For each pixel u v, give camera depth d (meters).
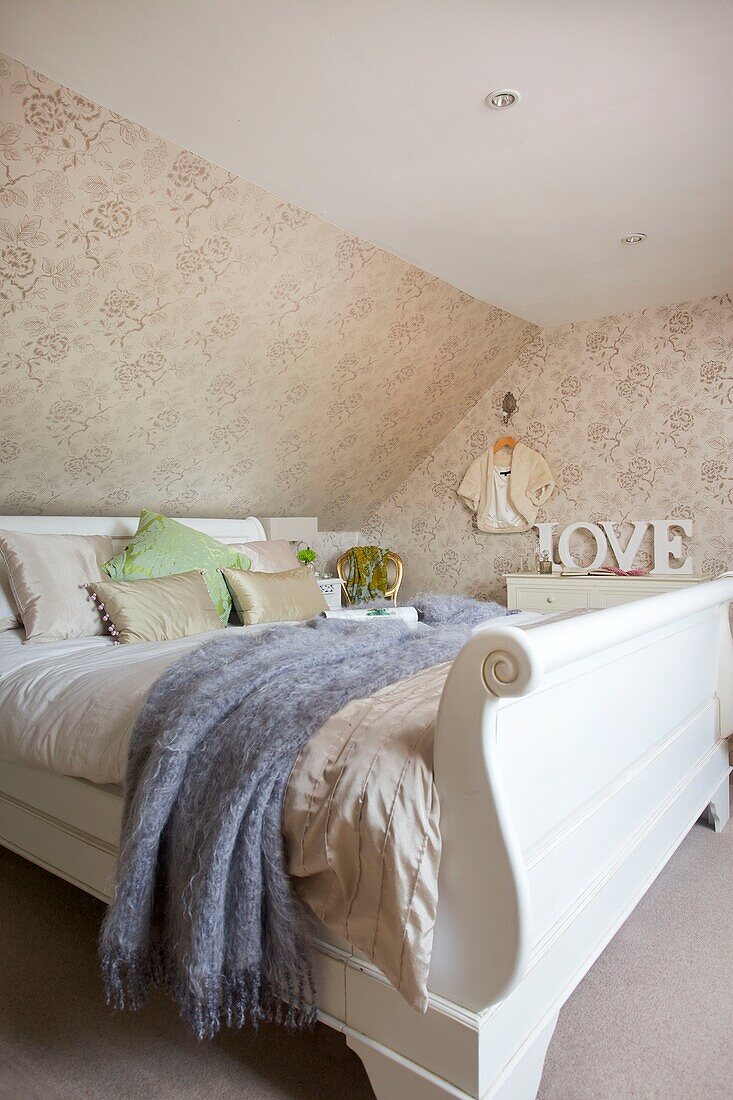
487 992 1.11
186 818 1.36
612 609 1.46
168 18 1.71
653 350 4.10
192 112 2.10
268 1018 1.32
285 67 1.90
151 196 2.38
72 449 3.07
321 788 1.24
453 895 1.15
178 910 1.32
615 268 3.43
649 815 1.89
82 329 2.64
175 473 3.61
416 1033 1.18
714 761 2.43
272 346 3.26
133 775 1.51
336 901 1.23
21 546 2.59
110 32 1.76
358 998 1.24
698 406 3.97
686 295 3.87
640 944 1.81
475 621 2.70
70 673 2.00
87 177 2.22
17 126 2.00
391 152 2.34
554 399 4.46
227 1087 1.37
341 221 2.85
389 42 1.80
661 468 4.11
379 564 4.97
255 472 3.99
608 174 2.50
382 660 1.71
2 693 2.03
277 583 3.12
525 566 4.62
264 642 1.84
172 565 2.94
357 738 1.27
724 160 2.41
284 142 2.28
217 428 3.50
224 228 2.63
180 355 3.00
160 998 1.65
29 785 1.95
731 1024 1.51
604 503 4.31
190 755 1.42
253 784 1.27
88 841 1.75
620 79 1.96
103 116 2.09
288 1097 1.34
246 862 1.25
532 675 1.02
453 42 1.81
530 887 1.27
